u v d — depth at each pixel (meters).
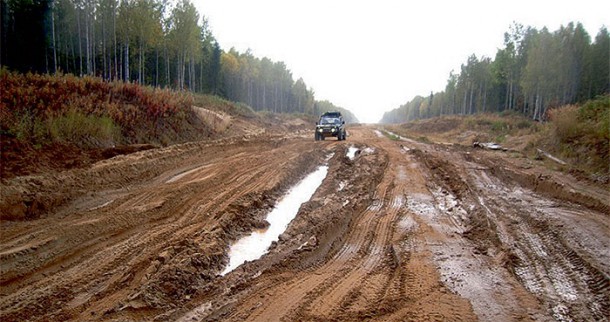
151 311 4.51
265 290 5.12
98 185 9.34
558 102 39.62
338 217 8.14
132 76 38.94
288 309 4.60
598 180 11.66
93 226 6.95
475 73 58.19
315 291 5.09
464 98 63.06
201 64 46.53
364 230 7.73
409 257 6.25
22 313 4.33
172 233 6.95
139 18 28.83
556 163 15.48
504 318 4.38
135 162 11.55
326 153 19.69
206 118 22.89
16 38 26.83
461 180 12.23
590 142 15.59
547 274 5.66
